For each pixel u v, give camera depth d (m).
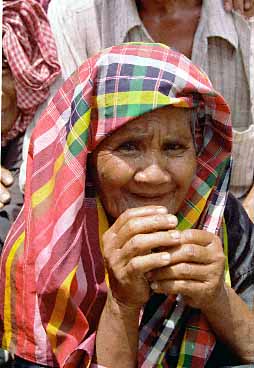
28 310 2.09
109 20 3.14
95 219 2.12
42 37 3.18
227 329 2.09
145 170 2.02
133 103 1.99
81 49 3.16
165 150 2.05
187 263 1.95
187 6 3.13
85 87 2.01
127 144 2.03
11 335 2.14
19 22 3.16
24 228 2.15
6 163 3.18
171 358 2.16
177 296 2.14
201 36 3.10
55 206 2.02
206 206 2.17
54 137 2.11
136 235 1.93
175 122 2.03
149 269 1.92
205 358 2.11
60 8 3.18
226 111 2.07
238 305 2.09
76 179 2.00
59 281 1.99
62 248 1.99
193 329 2.13
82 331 2.01
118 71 2.01
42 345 2.09
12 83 3.16
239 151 3.10
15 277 2.12
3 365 2.18
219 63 3.12
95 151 2.06
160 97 1.99
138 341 2.08
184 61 2.07
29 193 2.10
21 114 3.19
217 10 3.10
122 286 1.96
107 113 2.01
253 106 3.12
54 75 3.17
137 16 3.12
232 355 2.16
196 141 2.12
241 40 3.11
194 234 1.95
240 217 2.28
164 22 3.13
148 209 1.94
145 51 2.04
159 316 2.14
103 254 2.01
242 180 3.15
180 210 2.16
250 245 2.25
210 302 2.00
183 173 2.05
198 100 2.07
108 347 2.01
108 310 2.01
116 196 2.07
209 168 2.15
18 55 3.14
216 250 1.97
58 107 2.13
